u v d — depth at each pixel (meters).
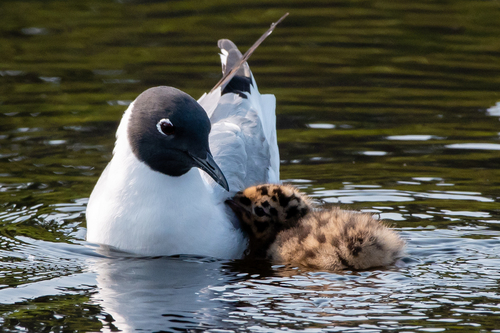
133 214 10.98
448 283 9.92
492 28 25.05
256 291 9.73
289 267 10.84
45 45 23.50
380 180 14.31
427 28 25.16
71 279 10.11
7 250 11.16
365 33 24.66
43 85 19.97
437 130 17.03
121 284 9.95
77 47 23.31
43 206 13.10
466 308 9.07
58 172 14.74
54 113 18.02
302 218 11.99
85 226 12.30
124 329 8.52
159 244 11.00
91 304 9.24
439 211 12.76
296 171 14.91
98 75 20.72
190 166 10.90
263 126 14.48
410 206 13.01
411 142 16.38
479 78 20.52
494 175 14.43
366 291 9.70
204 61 21.80
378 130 17.08
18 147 15.98
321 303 9.29
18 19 26.45
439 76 20.72
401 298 9.43
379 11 27.45
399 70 21.22
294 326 8.60
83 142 16.36
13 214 12.70
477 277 10.14
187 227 10.98
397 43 23.64
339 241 10.76
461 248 11.24
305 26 25.39
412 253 11.09
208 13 27.08
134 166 11.03
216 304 9.27
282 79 20.52
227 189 10.78
